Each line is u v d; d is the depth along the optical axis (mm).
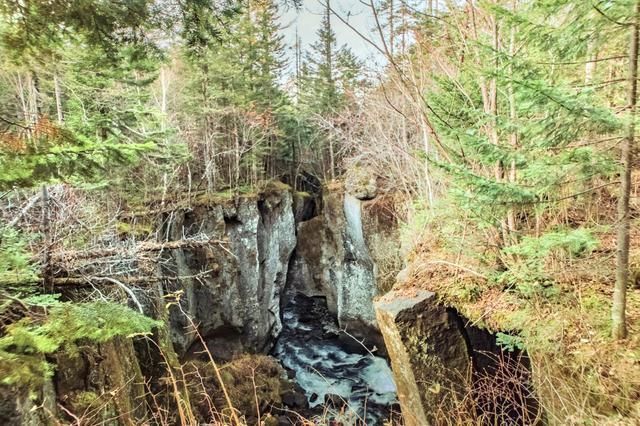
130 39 3217
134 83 8883
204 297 13008
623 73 3150
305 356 15180
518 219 4945
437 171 6051
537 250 3604
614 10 2371
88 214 6988
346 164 16219
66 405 4453
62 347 4555
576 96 2678
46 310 3441
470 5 4664
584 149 2770
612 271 3881
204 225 13477
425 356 4691
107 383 5148
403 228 10172
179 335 11461
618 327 3098
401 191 11922
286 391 11375
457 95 5664
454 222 5684
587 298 3812
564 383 3139
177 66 16781
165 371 7664
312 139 21906
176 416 6988
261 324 15148
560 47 2756
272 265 16891
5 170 2162
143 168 11336
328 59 20750
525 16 2949
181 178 15617
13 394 3525
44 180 2451
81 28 2832
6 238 4461
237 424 2988
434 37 5836
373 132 13188
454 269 5379
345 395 11820
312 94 22328
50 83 6574
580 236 3033
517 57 3049
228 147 18250
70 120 5367
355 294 15375
